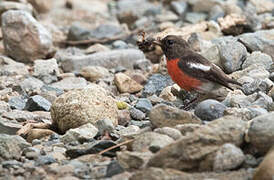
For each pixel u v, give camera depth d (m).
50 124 12.19
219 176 8.75
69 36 20.48
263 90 13.41
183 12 22.67
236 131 9.32
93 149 10.30
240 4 22.56
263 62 15.47
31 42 18.11
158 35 18.53
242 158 9.00
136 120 12.88
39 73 16.81
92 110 11.77
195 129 10.14
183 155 9.04
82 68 17.33
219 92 13.16
